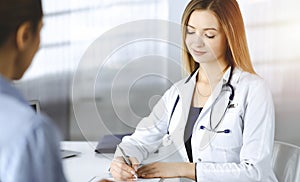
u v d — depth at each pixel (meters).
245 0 2.70
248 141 1.48
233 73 1.59
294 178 1.63
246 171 1.42
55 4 3.09
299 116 2.68
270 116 1.50
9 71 0.66
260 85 1.55
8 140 0.55
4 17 0.62
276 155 1.73
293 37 2.65
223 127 1.55
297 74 2.67
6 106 0.59
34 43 0.67
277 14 2.67
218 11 1.50
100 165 1.51
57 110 3.17
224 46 1.55
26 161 0.55
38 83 3.18
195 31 1.10
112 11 3.01
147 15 2.94
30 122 0.57
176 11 2.86
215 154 1.55
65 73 3.14
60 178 0.59
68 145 1.90
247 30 2.71
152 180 1.30
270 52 2.69
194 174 1.39
